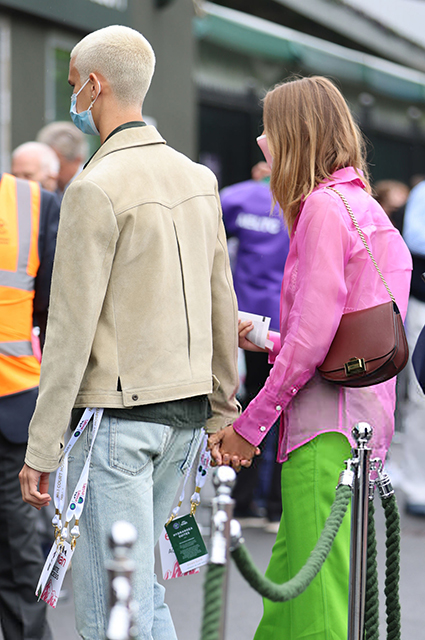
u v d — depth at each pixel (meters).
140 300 6.71
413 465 17.28
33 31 21.81
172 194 7.04
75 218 6.52
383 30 40.78
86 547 6.78
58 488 6.79
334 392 7.32
